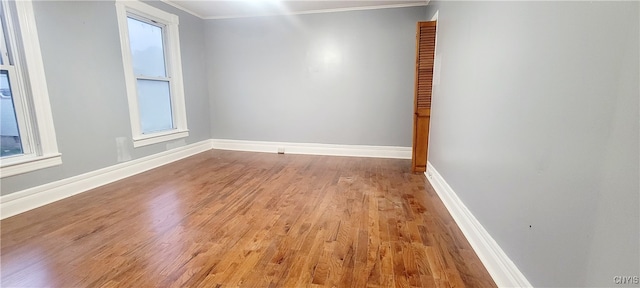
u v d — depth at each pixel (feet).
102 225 6.93
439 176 9.26
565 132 3.35
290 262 5.47
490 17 5.48
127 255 5.67
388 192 9.34
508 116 4.74
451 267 5.31
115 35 10.32
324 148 15.17
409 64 13.52
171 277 5.01
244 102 15.75
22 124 7.96
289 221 7.21
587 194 3.03
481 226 5.75
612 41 2.71
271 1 12.62
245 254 5.73
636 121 2.46
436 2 10.72
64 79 8.70
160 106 13.09
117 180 10.50
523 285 4.22
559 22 3.46
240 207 8.09
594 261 2.96
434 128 10.24
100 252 5.76
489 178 5.44
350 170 12.01
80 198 8.68
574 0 3.20
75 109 9.05
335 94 14.53
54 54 8.41
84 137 9.34
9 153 7.80
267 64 15.05
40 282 4.86
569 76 3.28
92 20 9.48
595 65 2.91
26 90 7.93
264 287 4.77
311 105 14.92
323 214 7.64
